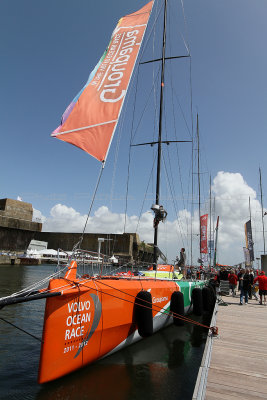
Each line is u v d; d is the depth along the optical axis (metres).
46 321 3.11
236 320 6.73
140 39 4.64
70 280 3.48
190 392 3.51
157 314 5.41
